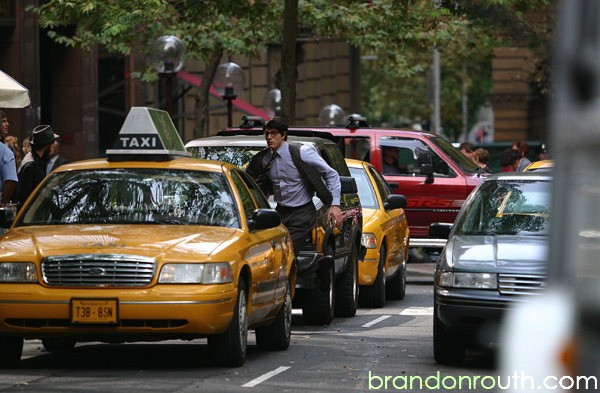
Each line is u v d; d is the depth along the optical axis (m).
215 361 25.09
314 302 35.19
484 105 187.38
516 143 57.75
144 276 23.48
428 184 53.94
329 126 55.25
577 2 7.35
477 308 24.94
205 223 25.84
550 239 7.75
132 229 25.02
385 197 44.69
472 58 99.69
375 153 54.31
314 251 33.75
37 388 22.06
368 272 41.03
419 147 54.22
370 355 28.02
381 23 64.69
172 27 60.09
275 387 22.48
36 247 23.97
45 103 69.12
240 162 36.09
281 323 28.47
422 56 136.75
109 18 54.94
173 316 23.36
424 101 172.12
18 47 62.81
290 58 53.91
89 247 23.73
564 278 7.73
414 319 37.91
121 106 76.62
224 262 23.95
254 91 94.56
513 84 159.38
